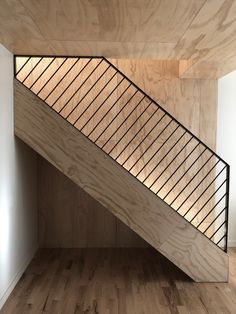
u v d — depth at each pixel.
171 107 4.91
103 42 3.24
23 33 2.97
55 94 4.81
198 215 4.97
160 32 2.86
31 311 3.14
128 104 4.88
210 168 4.96
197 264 3.86
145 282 3.86
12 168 3.72
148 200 3.82
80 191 5.11
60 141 3.77
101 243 5.14
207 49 3.35
